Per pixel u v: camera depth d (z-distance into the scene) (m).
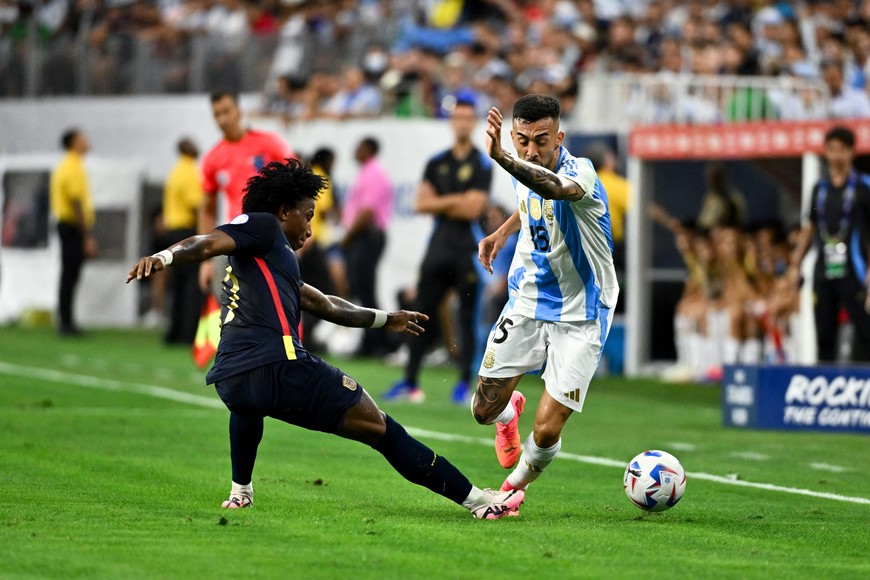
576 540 23.09
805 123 56.62
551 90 69.06
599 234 25.05
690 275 62.62
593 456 36.25
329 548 21.73
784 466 35.00
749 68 64.56
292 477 30.25
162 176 85.69
